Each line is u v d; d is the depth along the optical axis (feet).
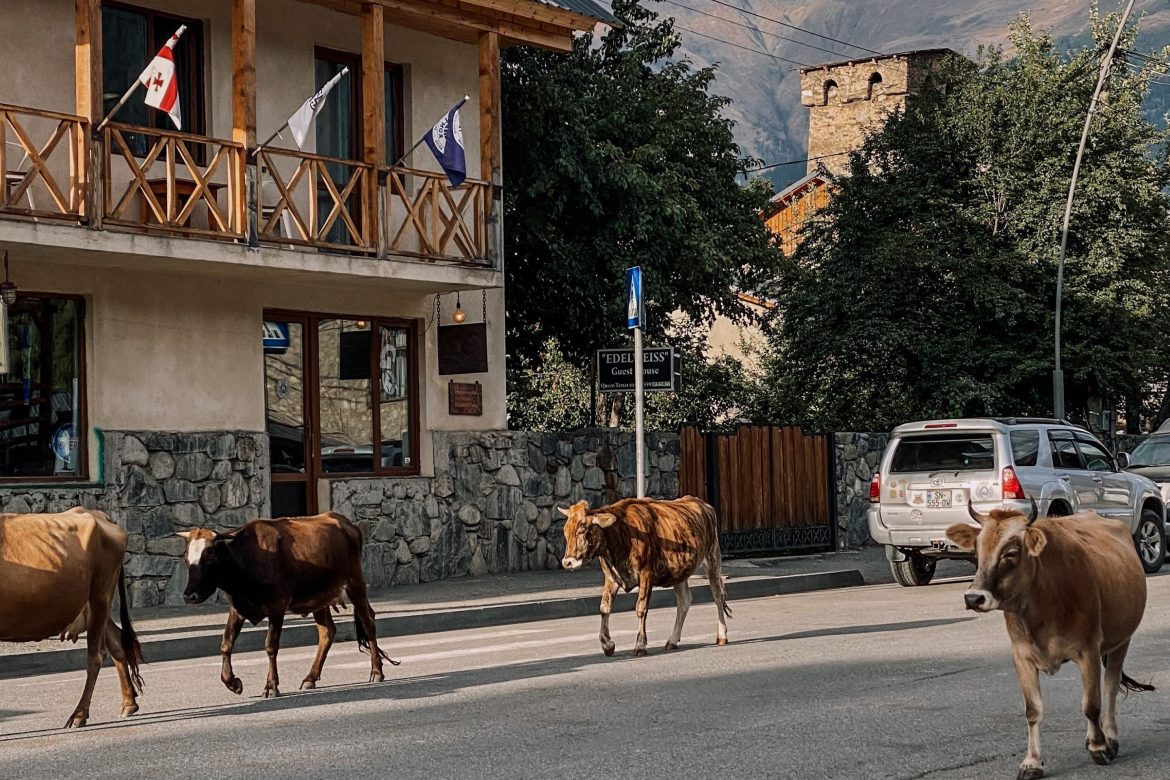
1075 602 24.13
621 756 26.08
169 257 50.19
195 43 57.26
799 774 24.45
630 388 58.85
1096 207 96.32
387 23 62.34
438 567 62.54
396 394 63.36
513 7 62.90
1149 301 96.22
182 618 48.88
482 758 26.12
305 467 59.62
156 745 28.09
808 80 209.67
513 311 79.05
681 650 41.39
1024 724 28.81
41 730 30.35
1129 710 30.40
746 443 73.61
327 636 36.09
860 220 100.22
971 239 96.53
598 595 55.26
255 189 52.85
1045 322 95.04
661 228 74.38
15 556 29.35
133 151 54.80
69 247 47.57
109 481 52.19
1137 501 65.00
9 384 50.72
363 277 56.65
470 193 61.11
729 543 72.02
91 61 48.37
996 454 58.03
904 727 28.50
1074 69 98.17
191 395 55.42
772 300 127.85
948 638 42.19
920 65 200.75
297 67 60.39
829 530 77.56
